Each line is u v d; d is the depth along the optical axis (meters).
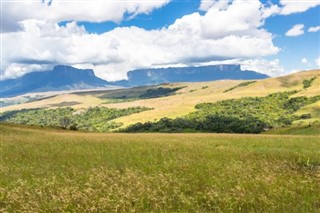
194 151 27.61
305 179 13.42
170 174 14.92
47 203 10.75
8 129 62.38
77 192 11.38
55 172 17.83
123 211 9.62
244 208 9.98
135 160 22.11
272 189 11.59
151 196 10.74
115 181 13.60
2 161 22.75
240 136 54.66
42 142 39.00
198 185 13.30
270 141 39.91
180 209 9.94
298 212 9.40
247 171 15.05
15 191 12.23
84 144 36.38
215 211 9.76
